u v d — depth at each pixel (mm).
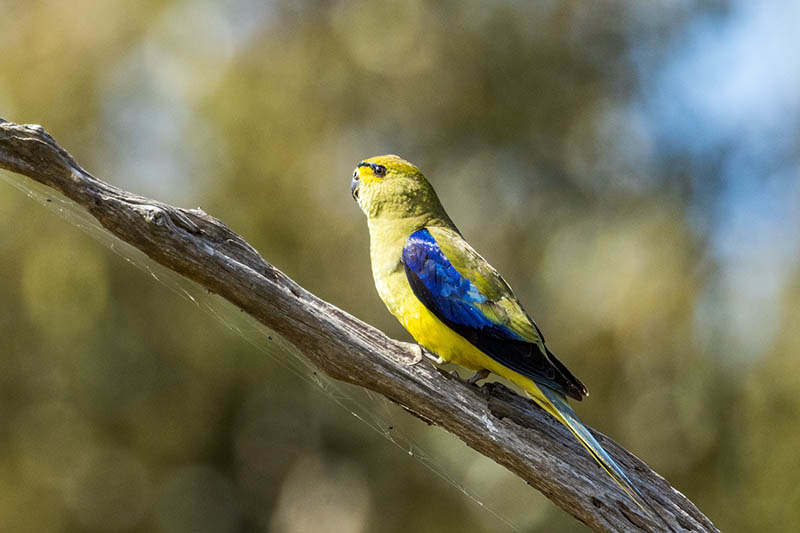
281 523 17922
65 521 16453
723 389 15703
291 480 17953
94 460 16562
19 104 16469
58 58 16656
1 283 16156
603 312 16031
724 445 15586
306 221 16875
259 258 7410
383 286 8797
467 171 17188
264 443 17797
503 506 15664
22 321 16203
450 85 17422
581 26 17703
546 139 17516
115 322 16266
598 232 16688
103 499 16688
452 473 15664
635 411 15945
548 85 17641
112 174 16484
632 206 16906
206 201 16562
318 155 17156
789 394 15109
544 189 17234
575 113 17594
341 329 7543
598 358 16016
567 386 7941
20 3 16844
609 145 17469
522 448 7699
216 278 7250
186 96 16766
